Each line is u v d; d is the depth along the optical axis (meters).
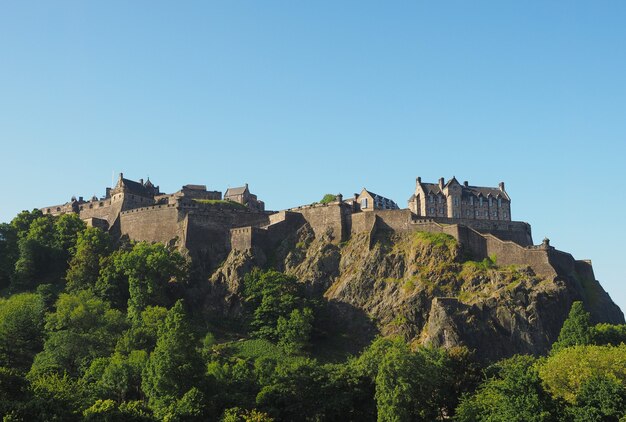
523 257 198.38
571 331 168.38
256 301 198.25
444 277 196.38
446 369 144.62
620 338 174.62
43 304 191.88
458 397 140.25
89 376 146.38
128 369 143.75
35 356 165.88
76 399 121.38
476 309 184.00
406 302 192.00
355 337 191.88
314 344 189.12
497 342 178.88
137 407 124.19
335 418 138.00
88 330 173.38
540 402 116.44
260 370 152.25
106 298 199.88
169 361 135.00
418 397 136.38
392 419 131.00
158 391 133.38
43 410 106.19
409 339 185.25
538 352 177.75
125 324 181.12
